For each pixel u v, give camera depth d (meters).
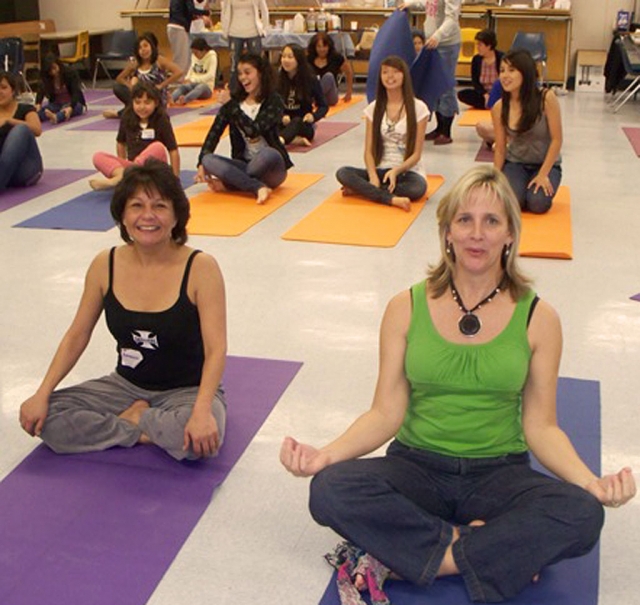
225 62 11.29
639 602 1.98
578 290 3.91
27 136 5.80
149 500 2.36
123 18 12.09
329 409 2.87
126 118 5.74
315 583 2.04
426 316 2.06
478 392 2.04
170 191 2.44
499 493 2.01
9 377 3.12
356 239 4.64
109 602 1.97
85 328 2.62
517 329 2.02
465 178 2.02
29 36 10.84
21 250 4.56
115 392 2.65
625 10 10.91
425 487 2.06
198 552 2.15
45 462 2.55
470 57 10.80
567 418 2.78
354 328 3.51
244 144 5.64
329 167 6.55
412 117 5.25
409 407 2.14
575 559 2.11
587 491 1.92
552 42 10.66
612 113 9.05
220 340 2.52
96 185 5.62
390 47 7.04
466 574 1.93
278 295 3.87
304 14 10.91
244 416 2.81
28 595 1.98
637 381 3.05
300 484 2.45
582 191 5.74
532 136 5.12
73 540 2.19
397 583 2.03
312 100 7.47
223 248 4.54
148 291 2.52
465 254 1.99
